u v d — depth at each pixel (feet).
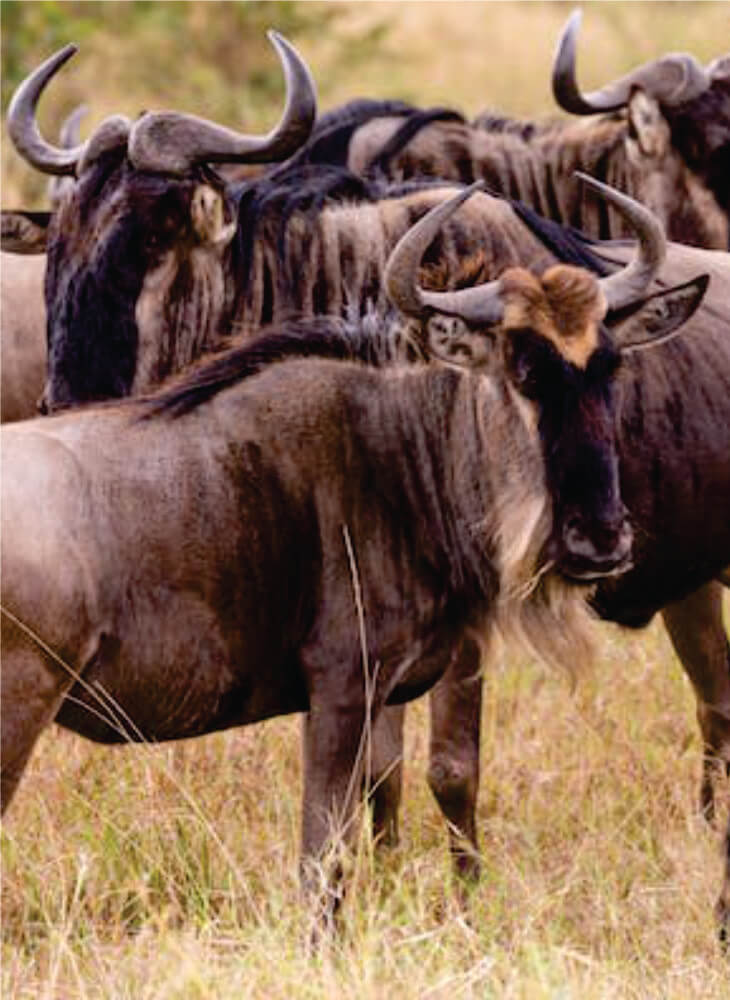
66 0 127.54
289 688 53.93
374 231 62.03
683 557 62.28
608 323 53.47
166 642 51.52
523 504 52.60
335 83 136.05
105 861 55.98
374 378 53.83
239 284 61.67
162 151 61.16
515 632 54.54
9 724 49.75
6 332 71.15
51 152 64.18
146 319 60.70
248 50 131.75
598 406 51.93
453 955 50.26
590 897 55.83
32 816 58.29
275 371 53.36
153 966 49.52
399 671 54.19
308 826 53.36
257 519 52.24
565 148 75.15
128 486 51.11
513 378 52.06
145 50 128.77
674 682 70.28
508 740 66.28
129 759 60.03
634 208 53.31
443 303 52.08
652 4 141.18
